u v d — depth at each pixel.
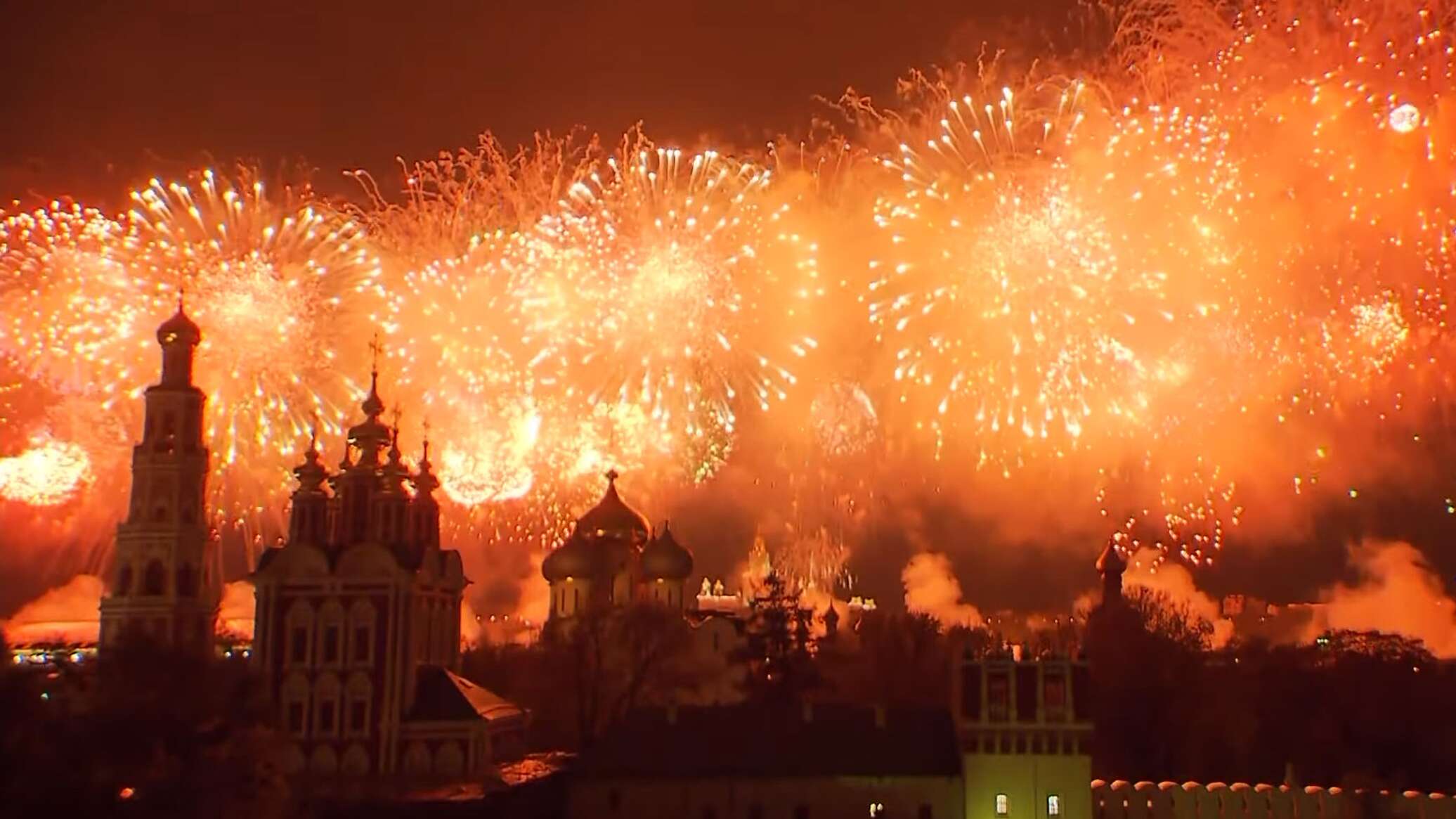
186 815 73.06
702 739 103.50
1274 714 146.00
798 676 142.50
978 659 103.12
